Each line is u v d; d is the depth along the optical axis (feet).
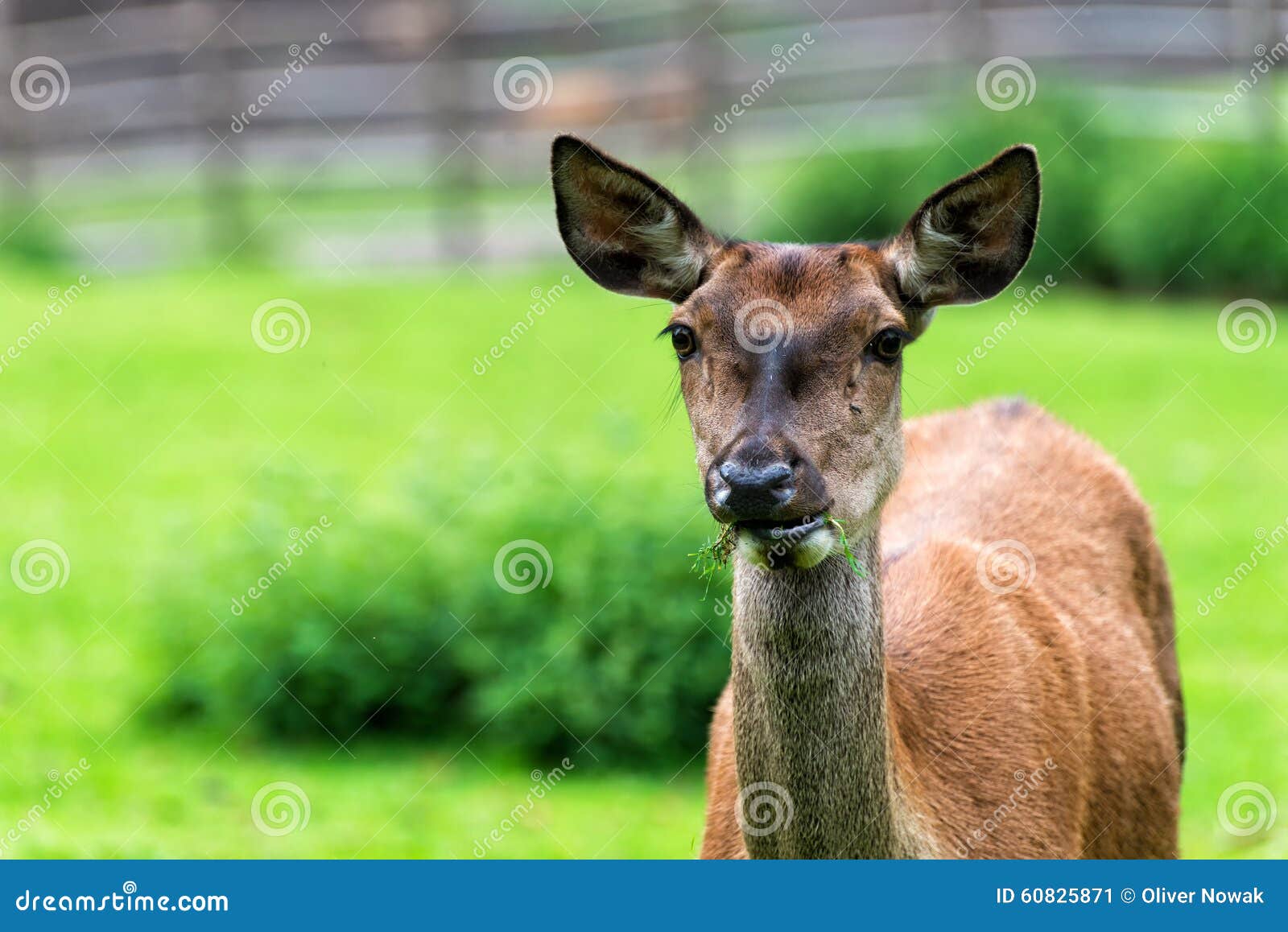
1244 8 79.56
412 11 97.66
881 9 86.53
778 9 86.89
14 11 102.53
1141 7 82.17
